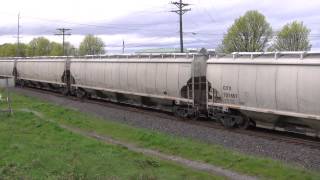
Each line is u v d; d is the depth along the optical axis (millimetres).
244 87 24375
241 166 16719
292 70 21453
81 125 27812
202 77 28625
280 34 91750
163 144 21078
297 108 21344
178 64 30188
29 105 38781
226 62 25703
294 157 17891
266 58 23188
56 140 21578
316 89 20297
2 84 31656
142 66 34281
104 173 14609
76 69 46219
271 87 22625
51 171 14641
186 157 18812
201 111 28891
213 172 16312
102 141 22328
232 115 25797
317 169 16156
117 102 40156
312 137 22688
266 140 21469
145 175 14406
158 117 30469
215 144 21062
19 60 65375
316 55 20641
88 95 45938
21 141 20562
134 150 20344
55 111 34344
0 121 28031
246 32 90938
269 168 16125
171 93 31062
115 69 38281
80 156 17469
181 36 61531
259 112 23594
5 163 15711
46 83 56406
